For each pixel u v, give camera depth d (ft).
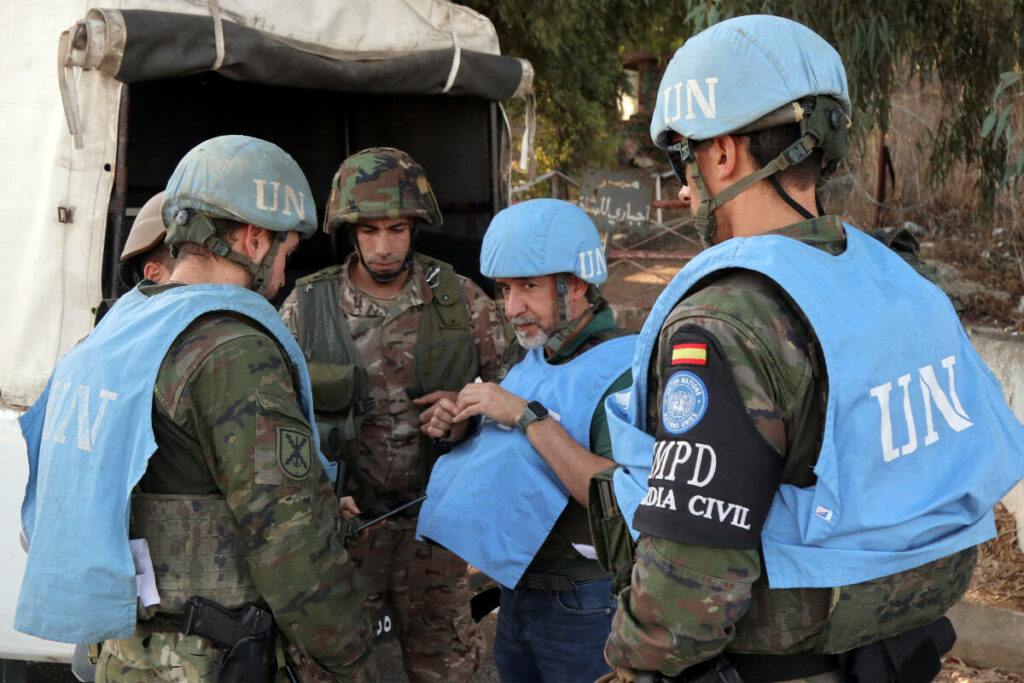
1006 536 13.19
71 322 9.46
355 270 9.30
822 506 4.03
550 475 6.97
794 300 4.08
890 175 21.01
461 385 9.22
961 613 11.50
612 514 5.15
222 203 5.98
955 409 4.39
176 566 5.72
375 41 11.41
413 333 9.09
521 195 32.48
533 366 7.43
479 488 7.10
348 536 6.52
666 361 4.36
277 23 10.61
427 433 8.05
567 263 7.02
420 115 14.87
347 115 15.96
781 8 13.14
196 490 5.74
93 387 5.80
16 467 9.45
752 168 4.49
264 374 5.73
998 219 18.81
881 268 4.52
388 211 8.59
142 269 7.49
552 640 7.19
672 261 33.81
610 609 7.15
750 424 4.01
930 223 20.15
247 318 5.98
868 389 4.07
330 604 5.86
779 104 4.33
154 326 5.80
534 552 6.91
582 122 28.89
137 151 14.85
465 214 14.44
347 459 8.63
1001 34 14.56
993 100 13.21
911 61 16.05
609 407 5.05
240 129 15.65
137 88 14.74
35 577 5.76
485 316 9.55
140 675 5.94
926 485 4.21
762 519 4.00
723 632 4.06
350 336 8.96
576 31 24.36
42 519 5.88
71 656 9.41
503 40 23.71
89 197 9.42
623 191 29.96
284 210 6.19
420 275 9.27
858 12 13.29
